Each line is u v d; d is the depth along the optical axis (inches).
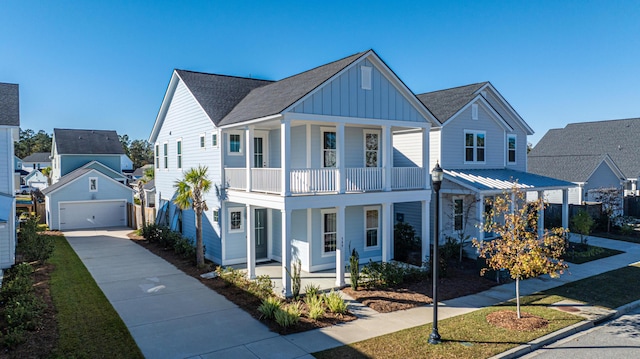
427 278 565.9
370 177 582.6
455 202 760.3
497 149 858.8
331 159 639.1
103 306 450.0
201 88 745.6
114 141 1808.6
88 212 1114.1
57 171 1770.4
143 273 601.3
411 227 703.7
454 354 336.8
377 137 690.2
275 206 506.6
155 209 966.4
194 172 631.2
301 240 634.8
